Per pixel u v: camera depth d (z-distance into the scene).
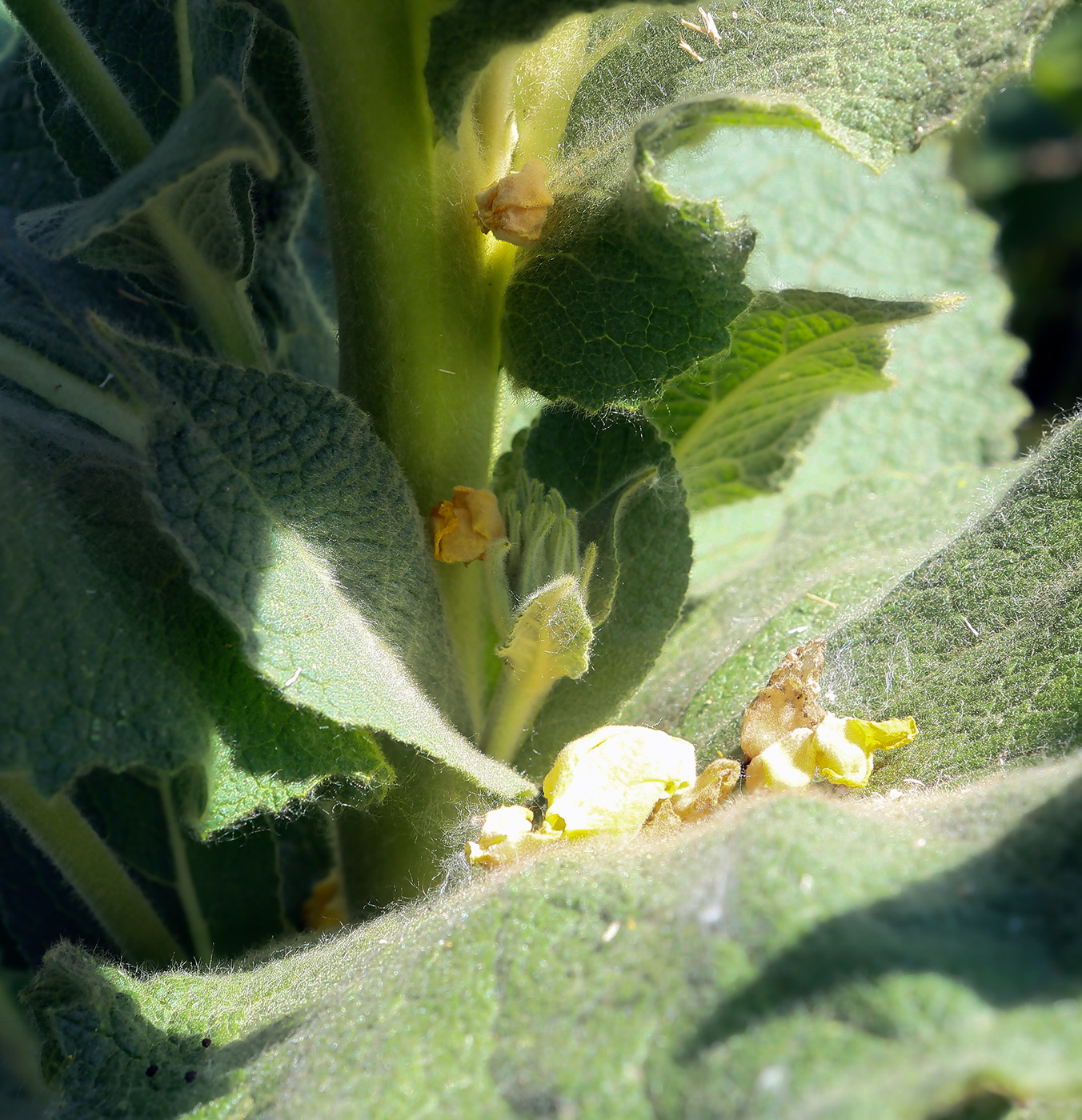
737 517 0.38
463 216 0.26
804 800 0.21
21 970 0.31
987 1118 0.20
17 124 0.34
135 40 0.30
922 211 0.43
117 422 0.29
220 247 0.28
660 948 0.20
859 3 0.27
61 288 0.32
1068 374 0.70
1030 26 0.25
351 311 0.27
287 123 0.30
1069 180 0.71
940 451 0.40
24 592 0.23
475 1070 0.20
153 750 0.23
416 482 0.27
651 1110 0.18
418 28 0.25
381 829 0.27
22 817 0.27
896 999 0.18
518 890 0.22
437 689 0.26
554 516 0.25
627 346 0.26
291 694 0.23
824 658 0.27
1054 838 0.20
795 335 0.30
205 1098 0.22
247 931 0.31
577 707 0.27
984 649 0.26
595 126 0.28
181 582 0.24
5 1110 0.29
